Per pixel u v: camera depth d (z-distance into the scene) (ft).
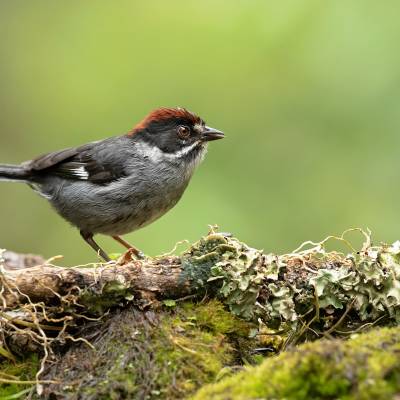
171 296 19.53
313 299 19.80
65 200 30.78
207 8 52.26
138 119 50.08
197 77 49.88
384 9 44.98
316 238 42.73
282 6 48.70
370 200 42.83
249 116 47.91
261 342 20.31
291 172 45.55
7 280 19.11
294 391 14.62
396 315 19.38
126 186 29.71
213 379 17.48
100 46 53.26
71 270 19.44
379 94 43.96
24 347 19.60
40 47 55.01
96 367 17.95
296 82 47.37
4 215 50.72
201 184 44.62
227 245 19.92
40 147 51.62
